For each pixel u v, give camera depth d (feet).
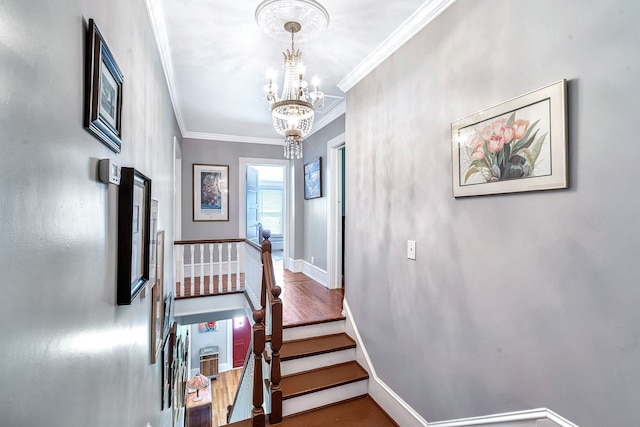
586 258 3.43
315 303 10.90
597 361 3.34
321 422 6.89
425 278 6.01
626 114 3.10
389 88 7.18
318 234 14.49
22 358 1.68
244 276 14.42
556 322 3.74
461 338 5.16
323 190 13.96
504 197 4.41
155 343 5.88
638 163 3.01
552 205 3.78
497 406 4.50
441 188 5.61
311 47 7.23
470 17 4.96
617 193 3.17
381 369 7.47
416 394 6.26
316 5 5.35
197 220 15.51
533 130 3.94
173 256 11.66
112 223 3.32
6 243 1.54
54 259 2.06
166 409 7.91
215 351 24.34
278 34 6.23
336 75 8.73
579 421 3.50
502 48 4.41
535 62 3.96
